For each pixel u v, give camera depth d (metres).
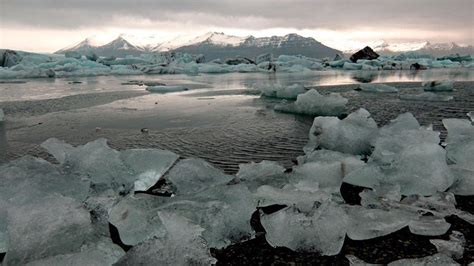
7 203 2.61
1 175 2.95
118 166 3.34
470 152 3.65
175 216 2.37
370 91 13.04
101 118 7.79
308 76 24.81
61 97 12.40
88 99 11.72
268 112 8.42
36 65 30.41
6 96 12.86
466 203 2.93
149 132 6.16
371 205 2.84
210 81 20.97
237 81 20.62
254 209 2.64
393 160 3.50
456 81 16.78
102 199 2.82
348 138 4.48
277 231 2.40
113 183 3.24
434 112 7.76
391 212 2.62
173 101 10.96
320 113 7.93
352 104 9.28
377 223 2.46
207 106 9.66
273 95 12.06
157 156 3.58
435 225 2.44
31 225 2.27
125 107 9.60
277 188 2.94
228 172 3.88
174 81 21.22
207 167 3.47
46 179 2.92
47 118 7.92
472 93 11.50
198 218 2.46
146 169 3.42
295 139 5.49
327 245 2.26
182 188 3.22
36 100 11.48
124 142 5.43
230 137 5.66
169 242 2.14
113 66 33.91
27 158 3.33
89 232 2.36
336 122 4.67
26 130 6.58
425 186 3.09
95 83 19.92
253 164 3.68
